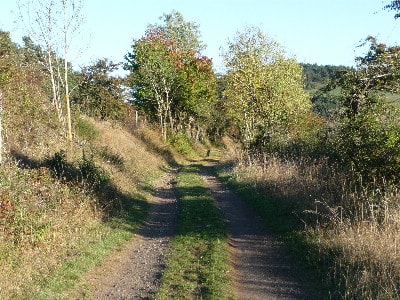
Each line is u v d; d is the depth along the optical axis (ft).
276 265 31.37
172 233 42.55
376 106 39.06
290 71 91.71
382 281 24.32
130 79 128.67
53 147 59.77
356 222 32.68
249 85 87.56
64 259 32.53
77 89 100.01
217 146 197.36
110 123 101.14
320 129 60.29
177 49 150.41
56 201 39.91
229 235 39.83
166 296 26.35
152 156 100.17
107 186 52.49
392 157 35.60
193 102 142.20
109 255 35.65
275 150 73.41
